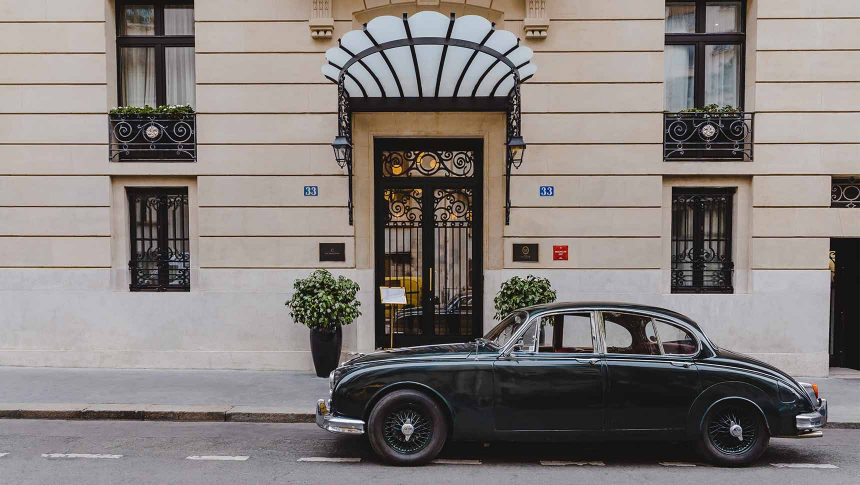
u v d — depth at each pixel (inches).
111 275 368.8
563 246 361.1
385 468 211.8
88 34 363.9
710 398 211.9
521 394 212.5
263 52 361.1
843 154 356.2
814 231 357.1
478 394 213.2
